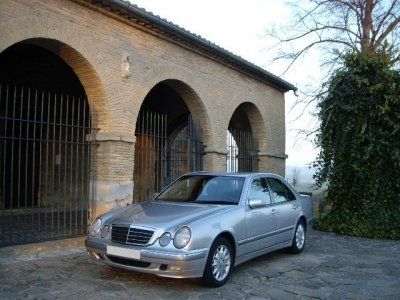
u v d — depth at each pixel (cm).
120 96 967
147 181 1288
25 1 765
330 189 1183
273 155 1662
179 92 1268
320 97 1241
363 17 1817
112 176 934
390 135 1087
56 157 1391
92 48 900
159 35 1081
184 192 723
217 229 577
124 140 959
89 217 938
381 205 1118
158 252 530
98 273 630
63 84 1299
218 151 1320
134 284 580
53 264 680
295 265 739
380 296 571
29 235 873
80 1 864
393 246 982
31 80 1266
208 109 1295
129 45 1001
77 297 520
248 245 648
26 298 512
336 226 1174
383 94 1108
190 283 593
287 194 829
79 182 1362
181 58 1181
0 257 701
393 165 1105
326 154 1194
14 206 1338
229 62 1377
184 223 558
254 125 1642
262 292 570
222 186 705
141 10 961
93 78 920
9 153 1332
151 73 1066
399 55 1360
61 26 831
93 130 945
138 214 601
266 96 1648
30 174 1384
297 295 564
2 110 1273
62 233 905
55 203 1400
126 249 547
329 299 552
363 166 1129
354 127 1138
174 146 1431
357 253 877
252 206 657
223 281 587
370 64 1128
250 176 729
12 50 1096
